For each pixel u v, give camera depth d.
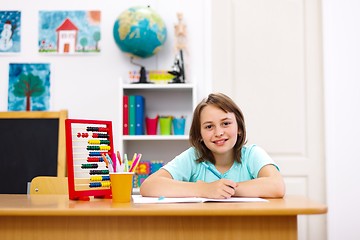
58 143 3.04
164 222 1.21
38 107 3.14
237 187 1.49
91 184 1.60
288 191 3.08
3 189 3.03
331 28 3.08
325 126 3.06
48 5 3.18
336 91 3.07
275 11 3.14
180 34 3.06
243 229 1.20
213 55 3.13
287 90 3.12
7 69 3.16
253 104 3.12
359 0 3.08
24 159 3.05
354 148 3.04
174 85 2.91
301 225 3.03
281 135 3.11
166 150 3.11
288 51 3.13
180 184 1.51
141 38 2.90
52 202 1.44
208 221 1.20
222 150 1.66
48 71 3.16
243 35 3.14
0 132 3.09
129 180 1.44
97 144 1.75
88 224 1.22
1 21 3.17
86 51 3.15
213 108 1.67
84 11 3.16
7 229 1.24
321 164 3.07
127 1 3.15
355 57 3.07
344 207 3.02
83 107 3.14
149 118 3.06
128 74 3.14
